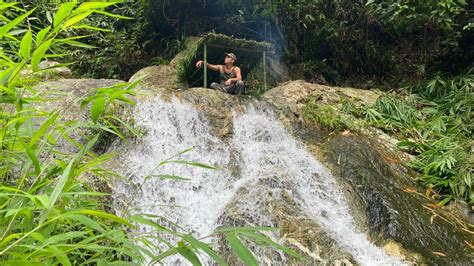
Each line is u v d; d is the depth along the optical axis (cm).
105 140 543
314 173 542
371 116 696
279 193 477
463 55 918
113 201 428
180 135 586
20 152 195
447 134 661
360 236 458
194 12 980
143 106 589
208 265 390
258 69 938
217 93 662
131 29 994
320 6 943
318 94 729
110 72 923
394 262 417
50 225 162
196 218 451
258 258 389
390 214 470
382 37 970
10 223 142
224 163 555
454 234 473
